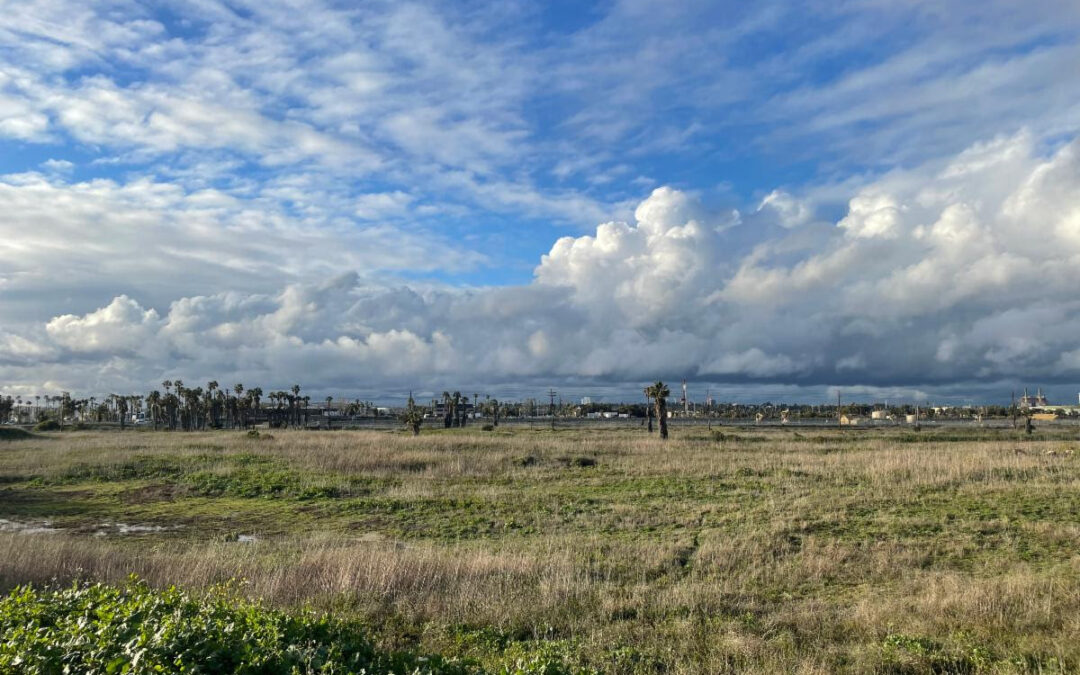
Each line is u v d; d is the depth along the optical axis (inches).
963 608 385.1
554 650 326.0
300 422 4382.4
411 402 2805.1
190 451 1449.3
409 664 260.7
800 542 613.6
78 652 207.8
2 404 4436.5
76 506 912.3
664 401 2234.3
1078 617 357.4
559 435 2374.5
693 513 772.6
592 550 588.1
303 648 248.5
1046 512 725.9
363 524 776.9
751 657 319.0
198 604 287.4
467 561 499.5
